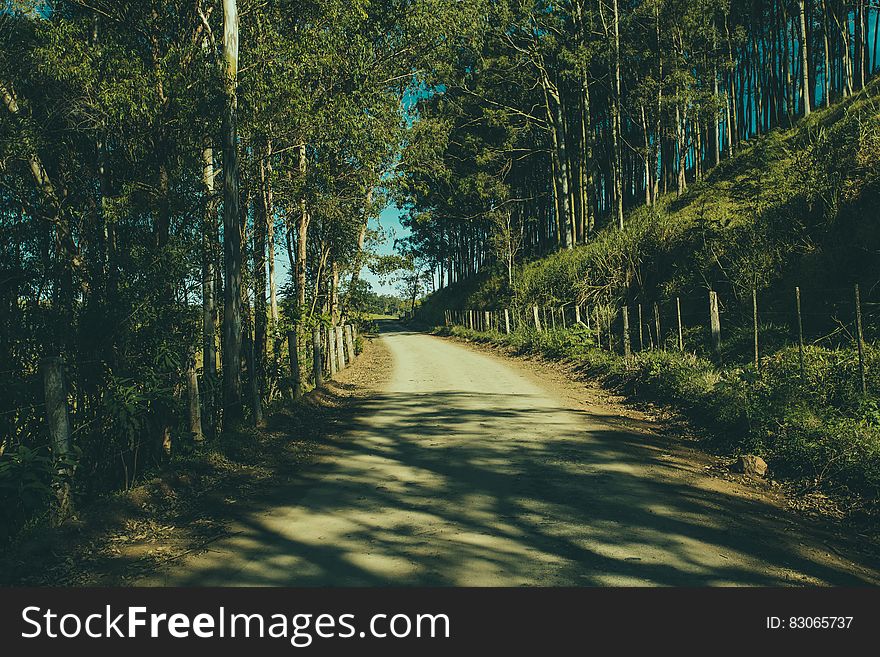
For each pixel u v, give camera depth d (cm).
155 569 463
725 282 1703
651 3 3133
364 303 2786
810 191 1614
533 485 660
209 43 1102
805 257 1463
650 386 1216
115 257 916
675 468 723
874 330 1096
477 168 4312
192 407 830
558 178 4709
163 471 715
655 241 2155
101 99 931
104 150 1040
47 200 934
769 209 1769
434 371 2077
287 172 1355
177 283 945
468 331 4272
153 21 1107
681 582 412
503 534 511
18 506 499
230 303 1027
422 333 5894
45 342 736
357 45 1189
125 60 952
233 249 1032
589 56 3697
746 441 781
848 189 1497
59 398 537
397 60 1554
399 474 731
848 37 3303
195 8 1116
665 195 3731
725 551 466
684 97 3173
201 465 750
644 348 1725
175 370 835
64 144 991
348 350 2448
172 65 990
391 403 1357
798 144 2403
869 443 641
